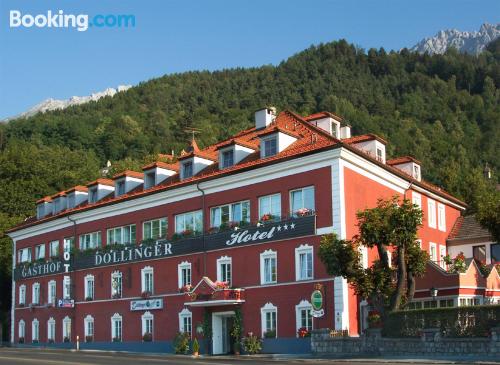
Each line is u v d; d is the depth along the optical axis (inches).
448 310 1102.4
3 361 1135.0
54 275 2062.0
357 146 1644.9
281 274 1407.5
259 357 1298.0
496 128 5565.9
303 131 1536.7
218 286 1467.8
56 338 2023.9
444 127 5944.9
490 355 1024.9
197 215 1614.2
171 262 1652.3
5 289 2529.5
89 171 3457.2
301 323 1359.5
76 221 1989.4
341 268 1206.9
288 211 1416.1
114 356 1400.1
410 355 1125.1
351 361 1067.9
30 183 2965.1
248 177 1492.4
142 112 7081.7
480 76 7864.2
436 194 1823.3
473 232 1852.9
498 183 3764.8
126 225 1809.8
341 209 1332.4
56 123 5374.0
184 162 1686.8
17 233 2293.3
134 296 1744.6
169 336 1627.7
